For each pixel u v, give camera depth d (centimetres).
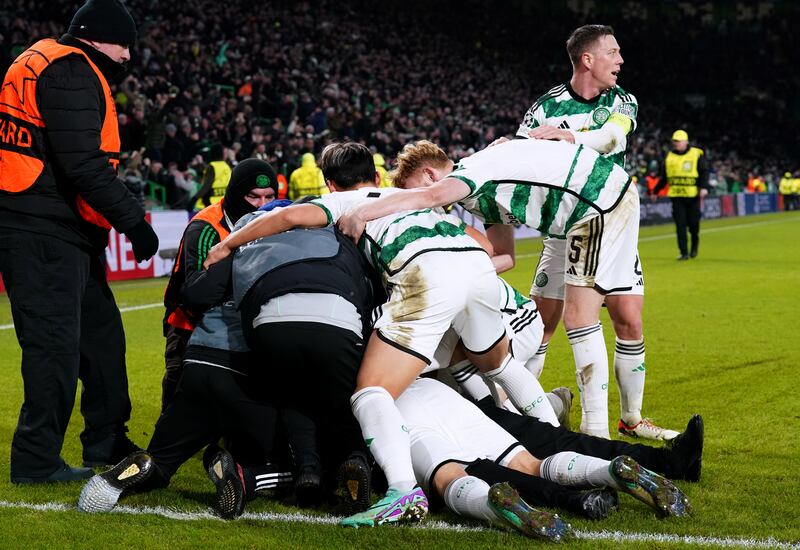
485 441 435
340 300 419
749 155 5397
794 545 370
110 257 1551
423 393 437
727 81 6047
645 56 5928
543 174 488
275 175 520
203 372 433
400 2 4653
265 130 2456
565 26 5662
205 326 447
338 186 482
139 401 677
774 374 744
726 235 2650
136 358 848
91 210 471
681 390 691
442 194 439
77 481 477
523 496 409
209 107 2477
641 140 4581
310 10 3844
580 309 531
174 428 443
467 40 4875
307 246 430
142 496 448
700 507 420
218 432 448
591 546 368
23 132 452
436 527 395
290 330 410
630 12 6253
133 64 2441
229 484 406
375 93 3353
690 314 1092
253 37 3219
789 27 6450
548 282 600
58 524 405
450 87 4150
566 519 403
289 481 437
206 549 372
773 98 6194
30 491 457
